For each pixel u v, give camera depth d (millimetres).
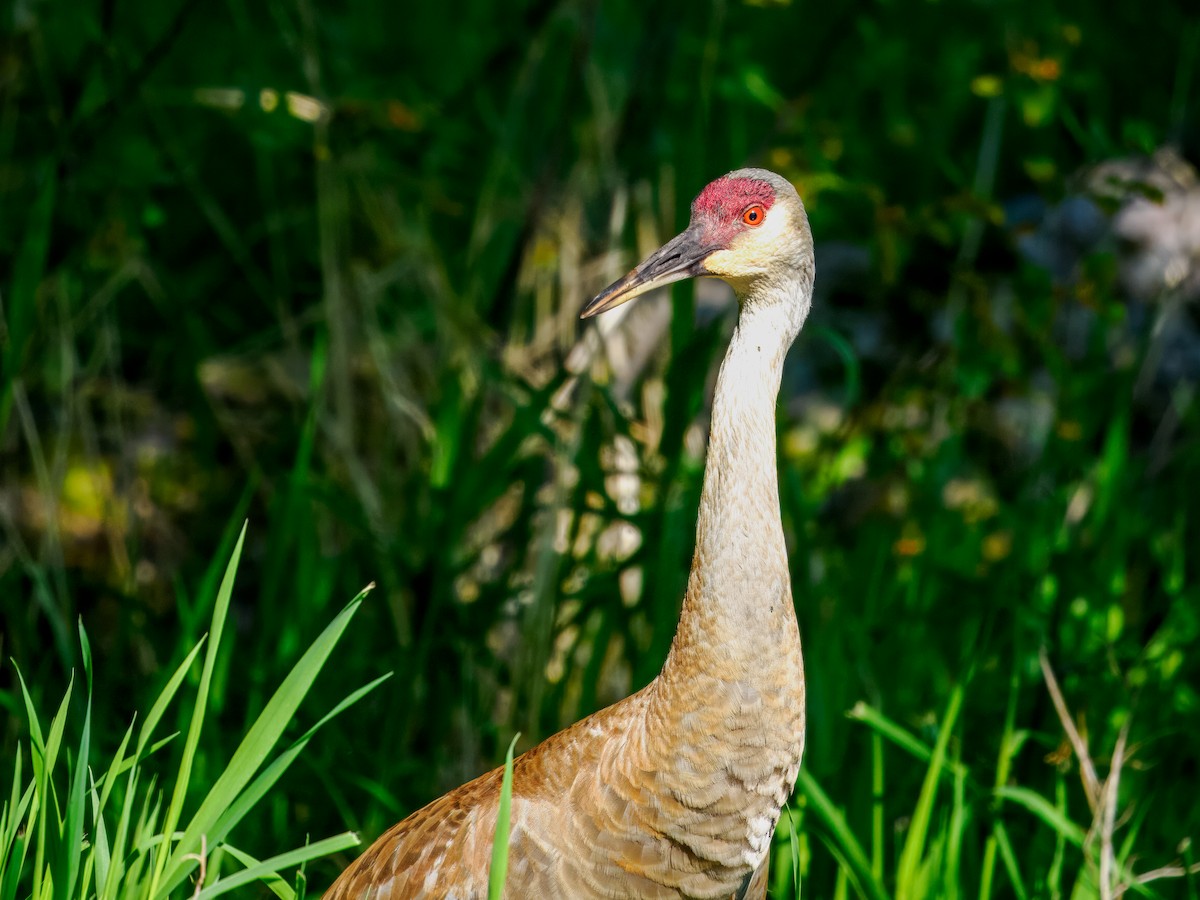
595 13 11008
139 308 12688
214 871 6586
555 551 9039
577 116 11750
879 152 12344
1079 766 8516
